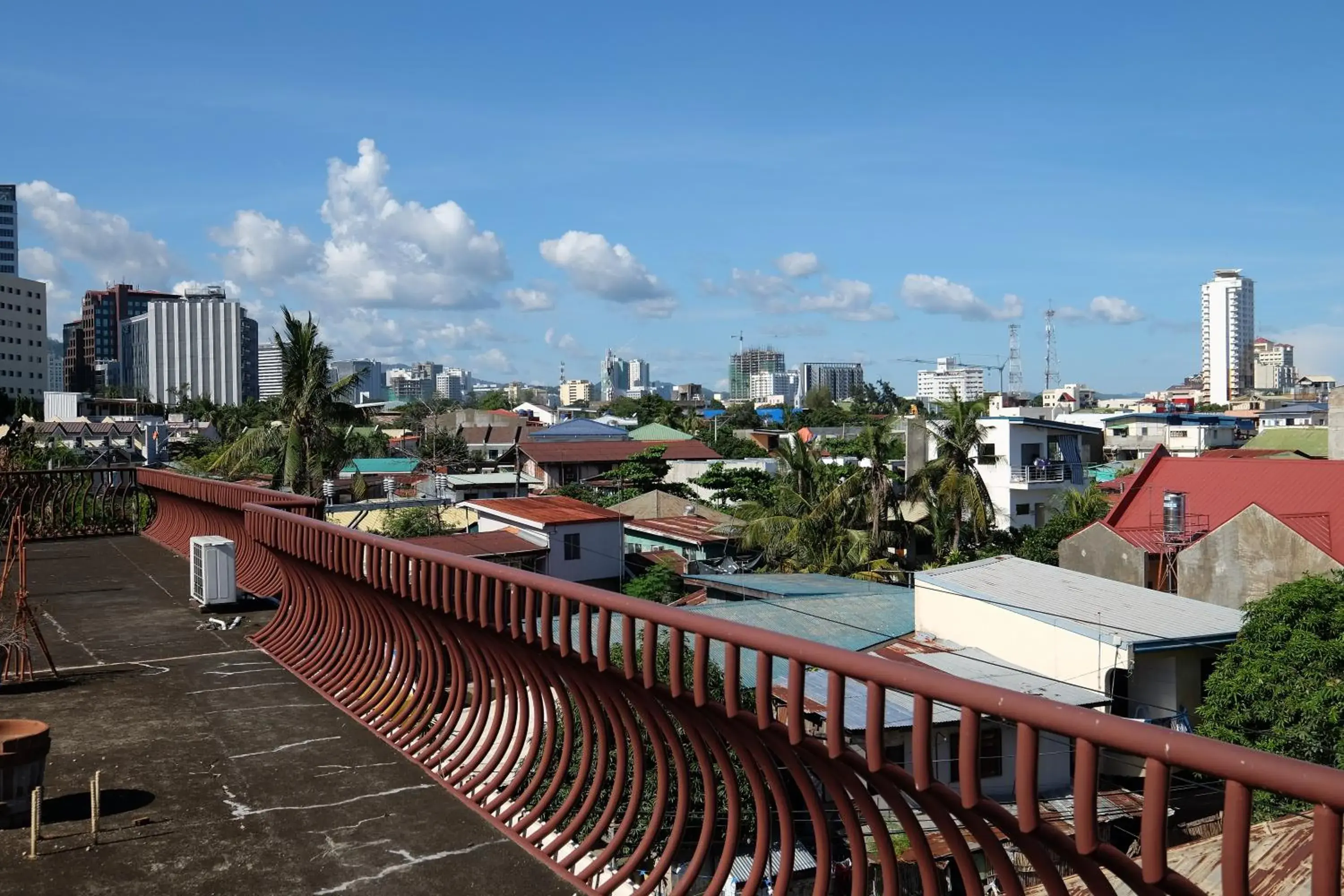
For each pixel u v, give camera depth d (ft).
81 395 363.56
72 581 30.22
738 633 8.80
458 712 14.56
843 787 8.22
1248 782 5.47
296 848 11.83
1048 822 6.61
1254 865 18.99
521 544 113.50
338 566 17.33
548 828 11.86
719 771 10.57
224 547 25.88
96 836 11.97
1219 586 70.13
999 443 136.56
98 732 15.98
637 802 11.07
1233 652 49.01
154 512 41.14
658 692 10.02
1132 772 45.65
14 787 12.46
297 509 24.97
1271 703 45.11
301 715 16.84
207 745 15.34
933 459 135.64
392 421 412.36
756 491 150.82
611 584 116.57
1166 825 5.91
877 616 71.31
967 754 6.97
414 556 14.42
